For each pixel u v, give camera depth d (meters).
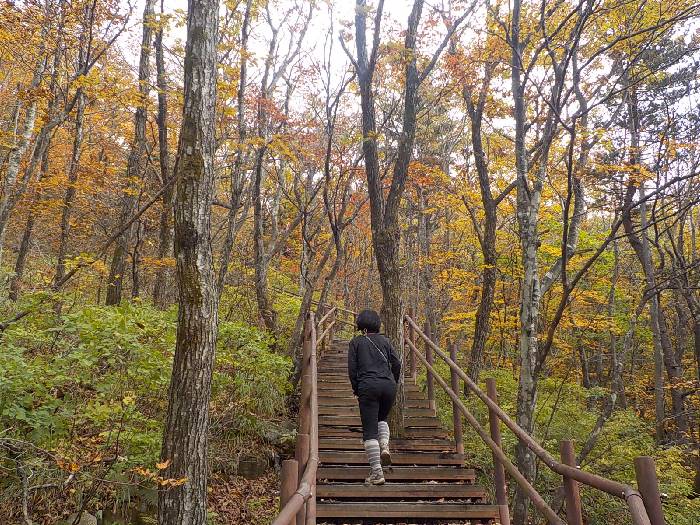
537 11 10.15
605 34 9.97
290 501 2.53
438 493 5.77
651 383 23.38
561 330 18.03
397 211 7.83
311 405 4.98
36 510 5.20
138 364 6.55
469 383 5.96
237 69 10.70
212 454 8.03
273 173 18.12
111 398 6.15
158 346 7.52
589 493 9.40
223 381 8.66
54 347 6.77
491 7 8.85
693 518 9.65
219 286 10.57
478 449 9.76
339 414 8.56
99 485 5.43
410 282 22.56
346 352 14.49
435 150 20.69
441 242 24.88
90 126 16.12
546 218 13.74
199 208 4.82
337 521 5.57
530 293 7.89
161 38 10.76
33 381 5.48
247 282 15.20
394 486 5.77
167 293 15.16
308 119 15.30
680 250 14.04
